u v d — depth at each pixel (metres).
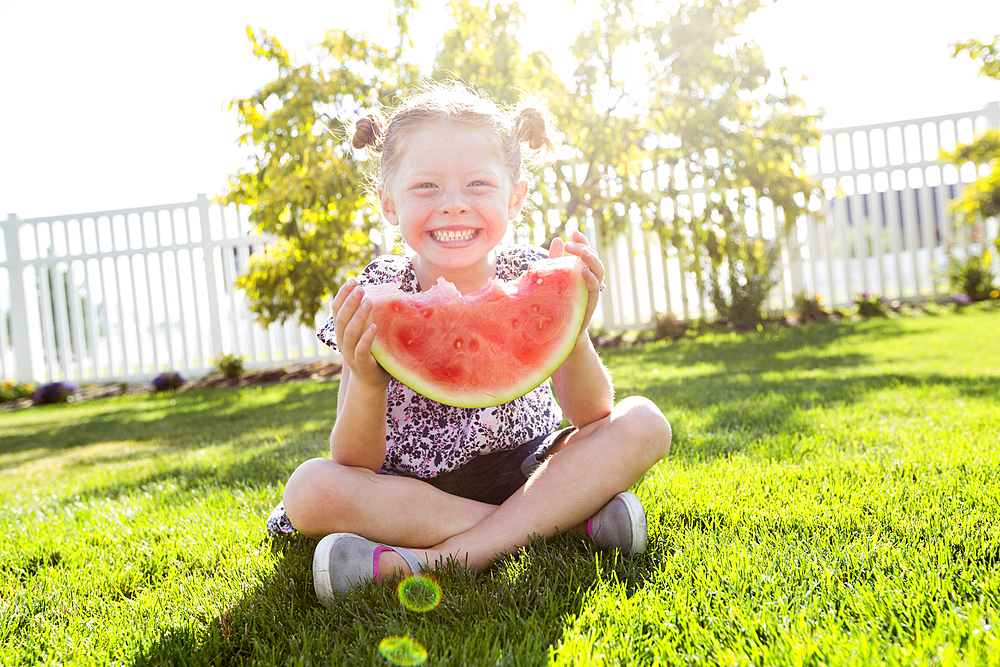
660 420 1.93
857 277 11.30
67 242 11.18
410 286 2.21
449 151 1.95
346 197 7.62
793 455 2.69
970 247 10.52
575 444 1.90
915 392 3.81
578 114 8.21
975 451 2.47
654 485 2.35
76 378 11.52
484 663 1.26
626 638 1.31
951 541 1.66
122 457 4.48
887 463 2.44
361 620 1.48
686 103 9.18
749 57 9.03
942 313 9.51
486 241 2.01
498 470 2.12
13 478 4.14
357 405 1.81
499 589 1.57
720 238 9.76
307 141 7.81
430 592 1.57
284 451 3.75
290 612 1.58
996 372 4.41
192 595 1.76
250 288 9.02
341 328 1.70
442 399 1.69
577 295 1.80
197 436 5.05
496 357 1.73
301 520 1.80
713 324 9.95
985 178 9.45
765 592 1.46
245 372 10.77
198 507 2.67
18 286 11.39
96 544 2.38
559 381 2.10
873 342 6.82
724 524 1.97
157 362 11.11
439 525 1.82
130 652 1.46
